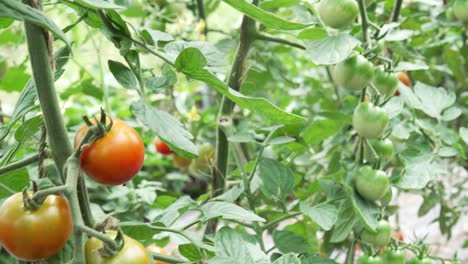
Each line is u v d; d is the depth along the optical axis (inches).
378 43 39.6
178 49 32.4
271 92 71.4
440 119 45.1
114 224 28.0
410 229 92.6
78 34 54.2
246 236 35.9
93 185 47.1
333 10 37.0
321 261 37.3
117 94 81.0
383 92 40.2
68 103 47.3
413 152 42.1
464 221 96.0
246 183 40.2
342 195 39.6
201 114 63.9
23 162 29.5
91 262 26.0
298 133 43.7
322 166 58.3
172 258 31.0
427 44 59.7
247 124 52.0
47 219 26.0
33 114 35.4
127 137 27.5
